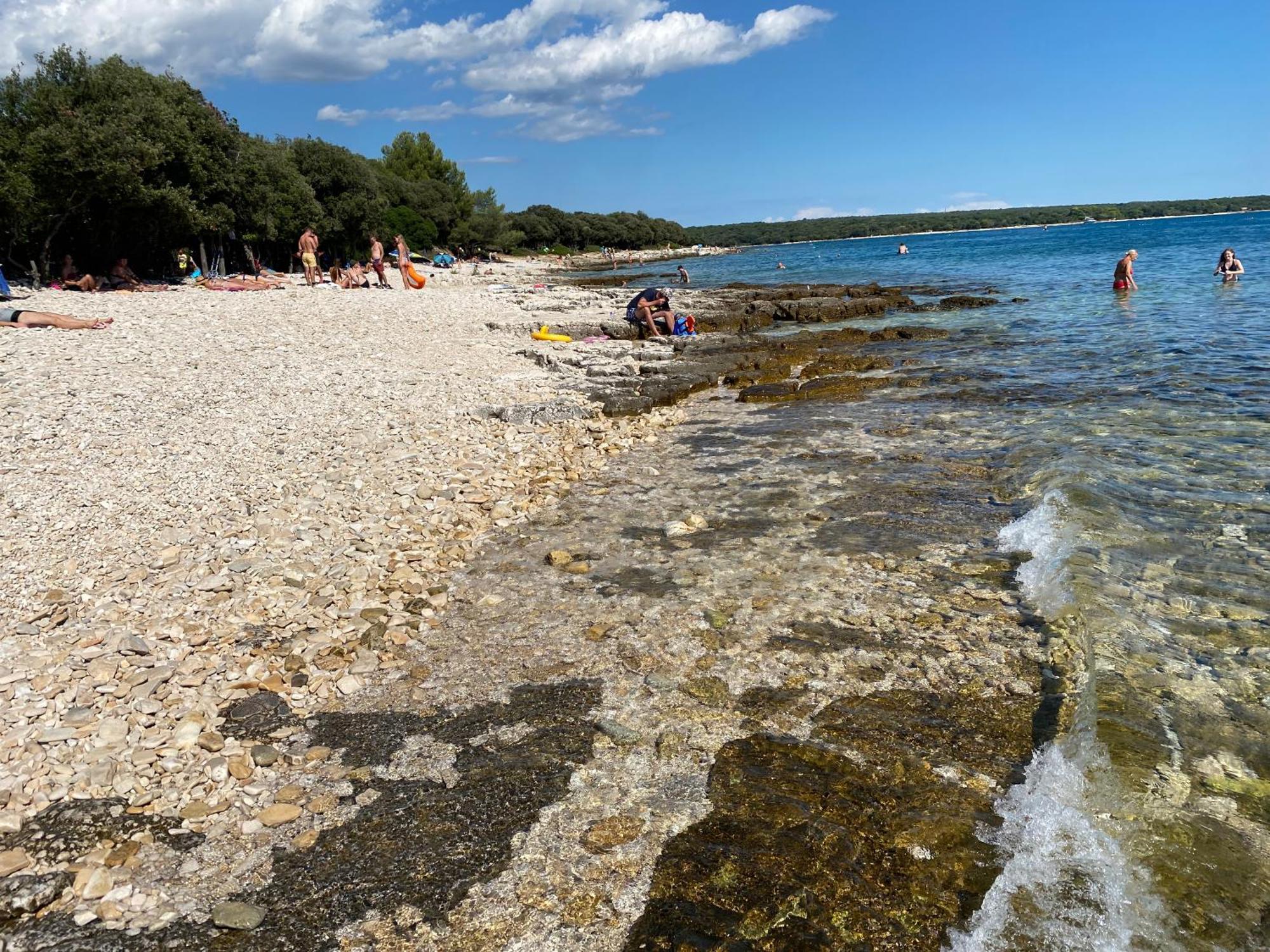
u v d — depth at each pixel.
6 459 6.87
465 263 52.44
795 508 7.08
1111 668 4.29
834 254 76.38
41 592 5.02
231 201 26.34
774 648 4.68
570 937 2.78
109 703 4.07
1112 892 2.87
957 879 2.96
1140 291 22.84
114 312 14.52
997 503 6.96
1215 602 4.95
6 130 18.44
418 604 5.38
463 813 3.41
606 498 7.60
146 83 22.66
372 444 8.41
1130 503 6.59
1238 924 2.72
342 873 3.11
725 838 3.20
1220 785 3.39
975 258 51.19
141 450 7.50
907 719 3.95
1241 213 140.25
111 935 2.83
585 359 13.56
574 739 3.89
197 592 5.23
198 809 3.45
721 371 13.58
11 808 3.36
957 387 11.84
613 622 5.07
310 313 16.41
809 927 2.78
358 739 3.98
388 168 65.50
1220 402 9.91
